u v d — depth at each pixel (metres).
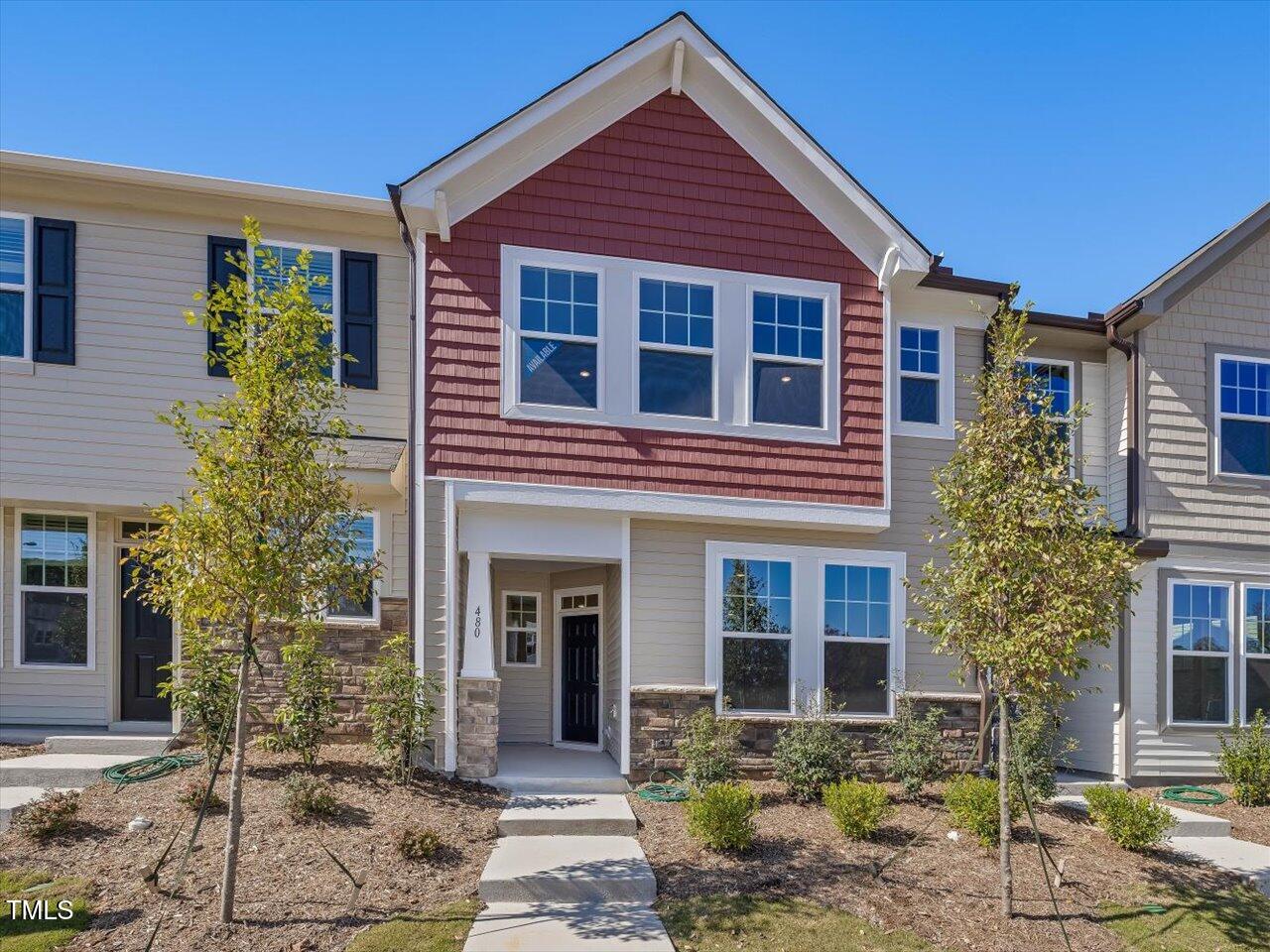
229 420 5.42
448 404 8.55
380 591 9.25
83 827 6.35
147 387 8.86
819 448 9.39
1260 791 9.30
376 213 9.31
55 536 9.21
